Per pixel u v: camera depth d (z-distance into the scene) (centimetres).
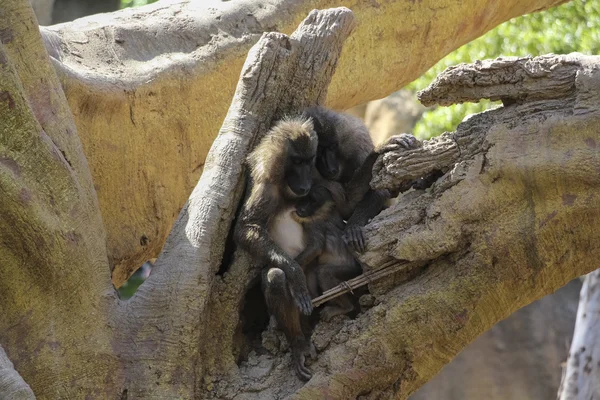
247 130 991
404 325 897
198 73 1362
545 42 2047
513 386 2247
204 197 953
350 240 926
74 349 875
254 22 1439
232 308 947
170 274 913
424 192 927
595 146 851
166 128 1340
